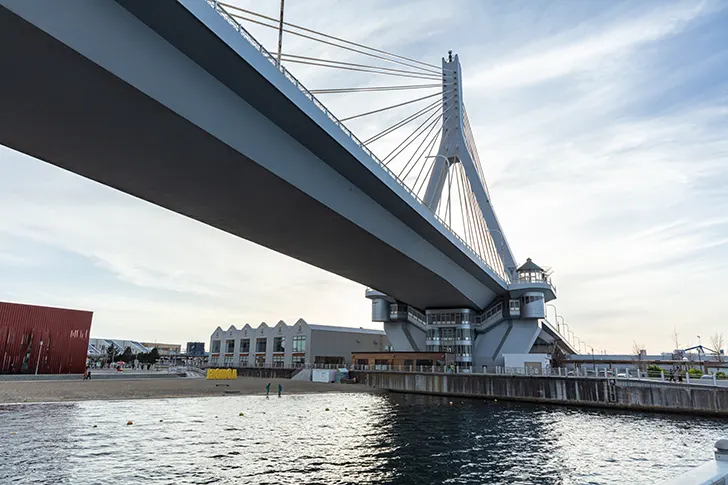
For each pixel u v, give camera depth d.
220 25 21.28
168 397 52.81
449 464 24.48
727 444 6.14
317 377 83.62
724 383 47.56
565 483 21.66
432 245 54.44
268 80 24.23
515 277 81.38
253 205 34.38
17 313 65.25
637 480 22.30
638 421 42.53
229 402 51.34
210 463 23.36
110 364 126.19
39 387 54.16
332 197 35.16
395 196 39.62
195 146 25.56
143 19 20.03
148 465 22.58
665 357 98.88
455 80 73.56
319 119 28.50
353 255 49.16
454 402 58.09
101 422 34.38
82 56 18.45
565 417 44.88
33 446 25.67
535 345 114.56
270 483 20.31
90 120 23.03
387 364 83.25
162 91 21.55
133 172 28.94
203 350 183.25
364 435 32.50
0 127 23.75
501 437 32.78
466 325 81.50
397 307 88.88
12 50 18.17
